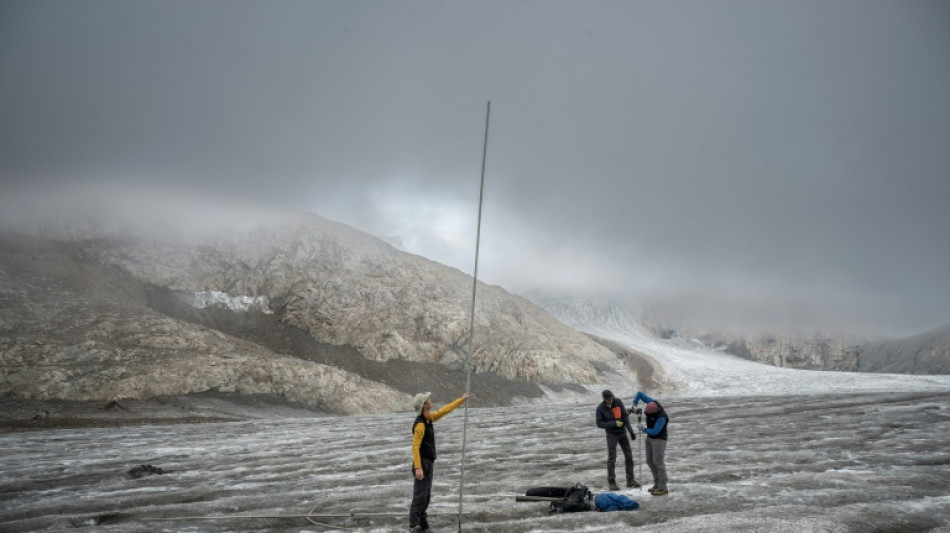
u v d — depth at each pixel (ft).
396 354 290.76
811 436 70.08
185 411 183.01
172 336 229.66
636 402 44.39
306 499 46.73
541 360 323.78
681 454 62.44
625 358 415.64
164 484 60.23
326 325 300.20
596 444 74.74
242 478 62.34
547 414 134.21
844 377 361.30
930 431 68.95
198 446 92.84
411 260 383.04
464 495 46.16
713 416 106.63
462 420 128.57
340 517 39.27
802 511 33.19
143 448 92.07
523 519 34.91
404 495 46.68
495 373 304.91
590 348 396.98
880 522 30.53
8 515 47.60
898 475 44.16
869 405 108.78
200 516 41.81
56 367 192.95
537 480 51.55
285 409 206.28
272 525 38.45
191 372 206.59
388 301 322.96
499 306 378.73
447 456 71.82
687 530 29.78
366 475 60.18
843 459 53.62
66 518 43.80
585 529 32.45
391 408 227.81
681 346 629.51
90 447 94.94
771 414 103.45
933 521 31.07
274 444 92.89
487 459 68.13
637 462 58.54
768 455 57.93
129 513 43.86
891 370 612.29
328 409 215.10
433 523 35.86
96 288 271.28
